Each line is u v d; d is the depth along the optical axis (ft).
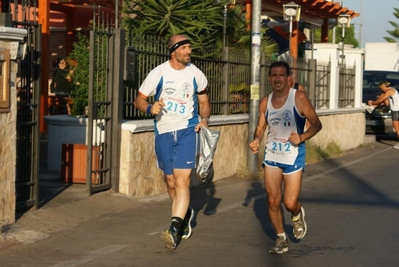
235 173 52.95
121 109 40.24
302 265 27.63
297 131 28.66
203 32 57.36
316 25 100.89
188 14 56.18
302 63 67.67
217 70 51.90
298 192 28.89
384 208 40.68
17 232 30.94
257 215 37.81
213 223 35.60
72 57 48.06
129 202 39.34
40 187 40.34
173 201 31.19
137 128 39.78
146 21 56.13
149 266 27.22
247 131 54.95
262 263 27.89
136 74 42.50
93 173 39.55
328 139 71.97
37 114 33.99
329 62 75.56
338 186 49.29
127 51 40.29
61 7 76.95
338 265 27.68
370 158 69.00
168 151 30.30
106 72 39.78
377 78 95.81
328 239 32.32
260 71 58.49
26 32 31.12
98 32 38.93
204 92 31.19
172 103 30.22
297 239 32.04
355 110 79.92
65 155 41.78
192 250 29.86
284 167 28.76
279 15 91.56
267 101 29.04
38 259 27.84
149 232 32.99
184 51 29.94
